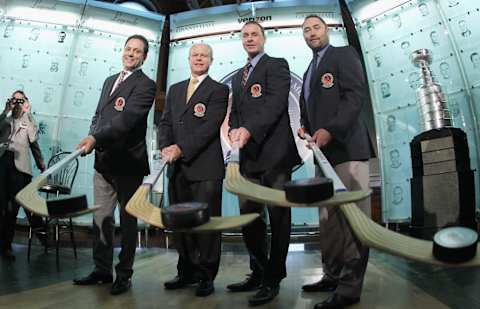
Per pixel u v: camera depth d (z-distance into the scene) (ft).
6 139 11.73
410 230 11.69
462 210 10.74
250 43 7.73
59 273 9.42
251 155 7.20
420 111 12.21
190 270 7.81
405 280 7.86
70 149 16.48
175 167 7.96
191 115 7.95
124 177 8.07
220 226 2.86
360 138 6.66
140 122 8.34
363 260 6.02
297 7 16.60
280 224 6.88
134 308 5.99
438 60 14.96
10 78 16.34
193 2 21.08
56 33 16.76
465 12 14.46
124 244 7.67
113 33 17.19
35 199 3.78
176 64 17.26
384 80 15.85
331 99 6.73
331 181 2.91
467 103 14.33
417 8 15.19
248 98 7.43
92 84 16.99
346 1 16.40
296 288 7.54
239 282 8.22
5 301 6.49
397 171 15.35
